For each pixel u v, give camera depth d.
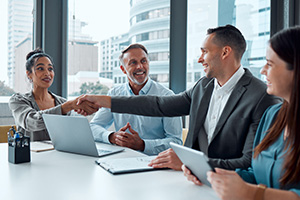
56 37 2.91
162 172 1.12
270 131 1.01
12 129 1.29
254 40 3.06
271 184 0.95
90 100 1.73
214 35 1.40
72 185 0.95
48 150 1.55
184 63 2.95
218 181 0.79
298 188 0.85
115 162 1.25
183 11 2.91
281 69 0.86
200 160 0.84
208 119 1.48
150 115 1.71
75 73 3.04
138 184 0.97
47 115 1.47
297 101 0.83
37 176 1.06
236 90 1.34
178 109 1.69
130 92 2.21
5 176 1.05
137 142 1.77
